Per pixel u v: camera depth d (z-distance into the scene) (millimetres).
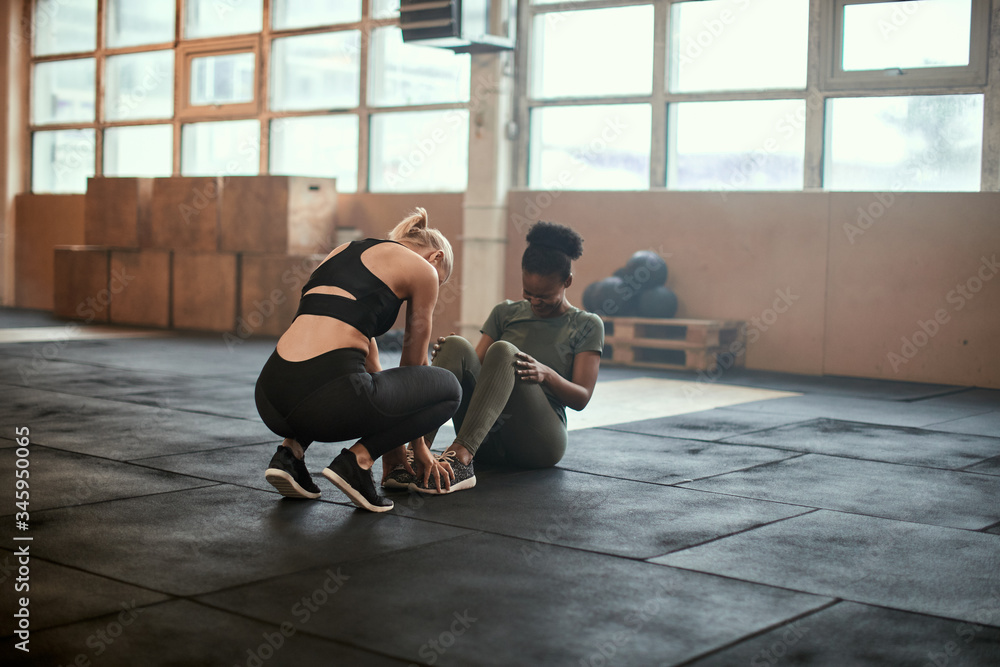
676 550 2545
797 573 2371
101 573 2277
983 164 6551
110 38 11227
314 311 2697
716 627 2006
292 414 2656
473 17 7680
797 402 5539
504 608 2094
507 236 8414
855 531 2770
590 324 3490
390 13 9227
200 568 2328
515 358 3238
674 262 7641
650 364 7207
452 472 3117
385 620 2014
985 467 3742
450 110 8969
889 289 6785
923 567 2438
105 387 5543
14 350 7504
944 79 6645
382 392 2701
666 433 4391
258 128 10156
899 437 4406
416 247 2920
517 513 2889
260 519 2773
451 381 2926
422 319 2822
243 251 9344
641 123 7898
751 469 3629
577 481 3348
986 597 2219
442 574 2312
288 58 9945
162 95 10891
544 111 8359
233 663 1788
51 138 11828
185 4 10539
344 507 2922
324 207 9328
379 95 9422
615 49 8016
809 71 7117
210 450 3789
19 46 11844
